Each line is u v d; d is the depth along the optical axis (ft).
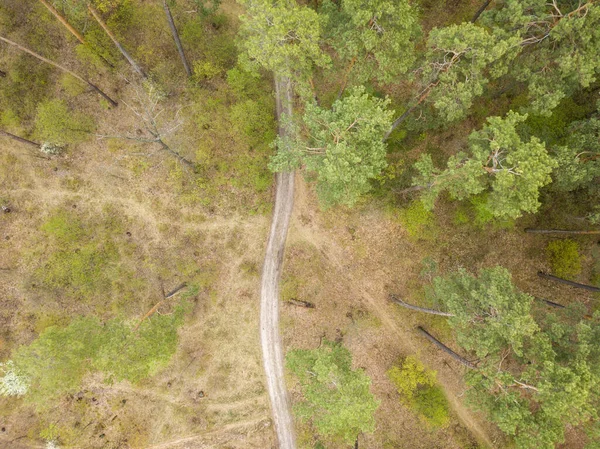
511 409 82.07
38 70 113.91
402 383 115.03
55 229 117.70
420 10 114.93
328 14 90.74
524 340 92.48
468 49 80.79
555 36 77.25
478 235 118.32
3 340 117.60
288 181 121.19
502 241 118.52
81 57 114.42
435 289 98.68
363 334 121.90
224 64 116.98
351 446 121.80
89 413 120.88
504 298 82.28
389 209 117.19
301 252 121.70
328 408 88.48
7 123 114.83
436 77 89.81
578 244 115.44
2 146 117.08
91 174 119.14
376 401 87.56
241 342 122.93
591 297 116.57
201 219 120.67
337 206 119.65
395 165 115.96
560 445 118.83
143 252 120.16
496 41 81.51
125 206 119.96
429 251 119.55
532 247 117.80
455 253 119.14
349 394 86.38
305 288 122.11
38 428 119.55
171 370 121.49
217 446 122.42
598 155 89.04
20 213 118.62
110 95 117.08
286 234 121.60
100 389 121.19
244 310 122.52
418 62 97.35
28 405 119.75
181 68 117.19
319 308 122.11
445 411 116.16
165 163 119.14
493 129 78.07
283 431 123.13
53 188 118.83
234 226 121.29
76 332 100.78
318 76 117.39
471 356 117.80
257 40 81.41
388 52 84.64
